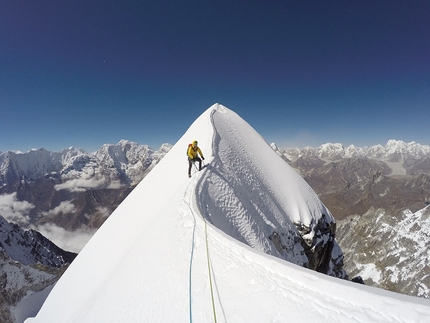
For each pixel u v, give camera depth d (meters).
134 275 9.07
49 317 21.58
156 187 24.95
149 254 9.99
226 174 20.02
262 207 21.89
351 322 4.22
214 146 23.48
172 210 13.52
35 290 105.12
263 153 31.50
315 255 25.77
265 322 4.75
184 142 31.30
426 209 128.00
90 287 18.14
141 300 7.11
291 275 5.73
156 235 11.62
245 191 20.86
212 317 5.27
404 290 95.75
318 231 27.14
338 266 31.44
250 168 25.92
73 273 24.59
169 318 5.73
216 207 15.63
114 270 11.87
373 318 4.16
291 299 5.12
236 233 15.35
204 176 17.52
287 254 21.19
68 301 20.27
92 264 21.81
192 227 10.37
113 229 24.81
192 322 5.29
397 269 108.19
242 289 5.83
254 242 16.11
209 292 6.05
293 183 29.88
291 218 26.03
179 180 20.47
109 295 9.13
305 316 4.64
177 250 8.84
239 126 34.38
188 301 5.96
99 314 8.26
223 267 6.91
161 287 7.13
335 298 4.79
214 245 8.25
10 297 95.19
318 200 30.89
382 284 105.56
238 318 5.04
